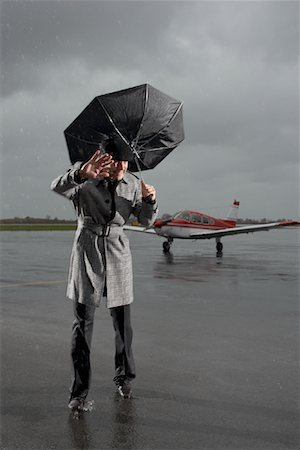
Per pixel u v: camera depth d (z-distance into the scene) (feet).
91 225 10.43
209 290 27.12
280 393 10.43
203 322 18.10
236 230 62.18
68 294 10.43
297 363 12.71
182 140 11.55
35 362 12.68
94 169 9.37
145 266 43.09
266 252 69.72
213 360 13.02
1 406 9.64
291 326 17.38
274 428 8.61
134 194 10.86
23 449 7.78
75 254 10.46
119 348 10.47
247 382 11.18
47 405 9.73
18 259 52.95
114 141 10.32
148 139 11.04
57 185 9.87
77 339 9.94
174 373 11.89
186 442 8.05
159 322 18.10
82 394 9.61
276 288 28.07
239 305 22.06
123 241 10.76
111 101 10.28
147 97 10.37
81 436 8.28
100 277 10.32
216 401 9.96
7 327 17.08
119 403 9.88
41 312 20.16
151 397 10.23
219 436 8.29
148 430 8.54
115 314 10.61
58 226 370.12
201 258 54.65
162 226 62.85
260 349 14.16
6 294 25.55
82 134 10.95
